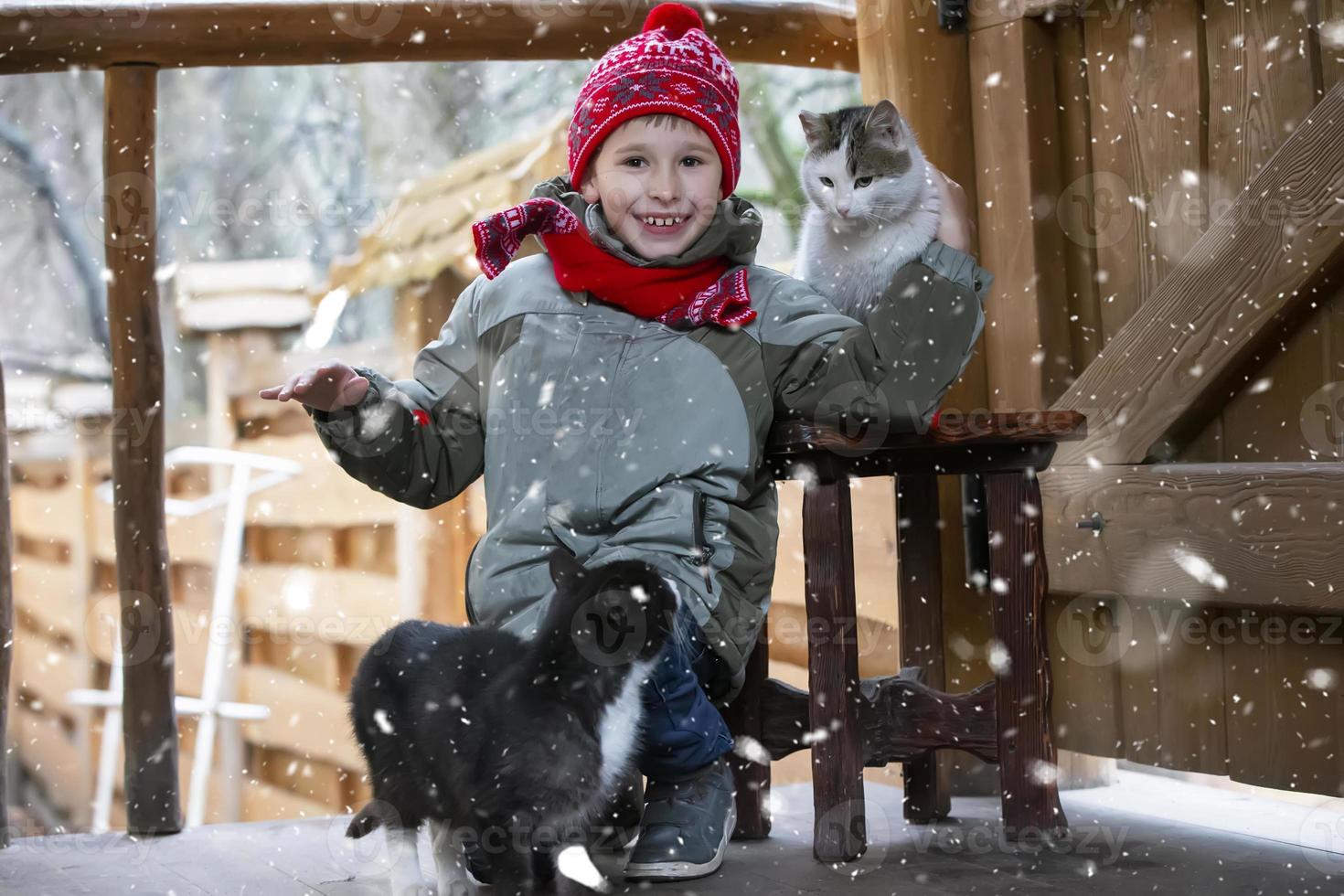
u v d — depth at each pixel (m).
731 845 2.10
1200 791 2.61
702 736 1.84
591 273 2.03
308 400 1.85
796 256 2.67
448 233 4.62
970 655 2.59
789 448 1.90
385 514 4.89
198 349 7.39
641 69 2.02
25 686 7.05
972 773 2.58
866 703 2.08
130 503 2.38
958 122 2.69
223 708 4.48
